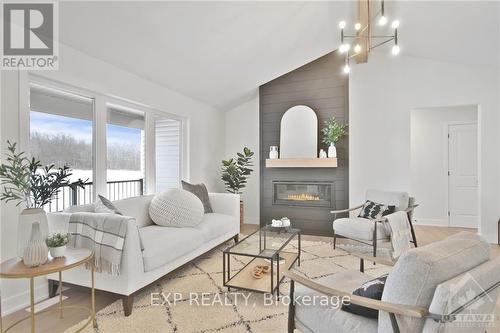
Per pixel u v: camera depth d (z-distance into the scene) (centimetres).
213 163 511
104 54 280
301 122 467
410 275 106
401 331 109
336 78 456
